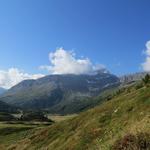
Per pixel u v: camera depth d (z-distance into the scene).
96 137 49.22
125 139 24.59
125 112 52.16
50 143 62.22
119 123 48.44
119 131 43.28
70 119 69.31
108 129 48.97
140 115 45.69
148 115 40.72
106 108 61.28
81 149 48.28
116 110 55.56
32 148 65.56
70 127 63.81
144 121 38.62
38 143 66.44
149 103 49.19
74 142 52.69
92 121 57.41
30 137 72.75
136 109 50.38
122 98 61.62
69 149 51.31
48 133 68.56
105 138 44.50
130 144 23.56
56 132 66.56
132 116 47.88
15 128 119.31
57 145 58.31
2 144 85.94
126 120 47.84
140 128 32.16
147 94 54.00
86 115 64.81
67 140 56.62
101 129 51.16
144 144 23.02
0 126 128.38
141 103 51.53
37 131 79.06
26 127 121.06
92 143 47.44
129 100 56.75
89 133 52.16
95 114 61.62
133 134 24.81
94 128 53.09
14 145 74.88
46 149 59.75
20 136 88.56
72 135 58.00
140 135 24.34
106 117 55.44
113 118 53.16
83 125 59.56
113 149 25.05
